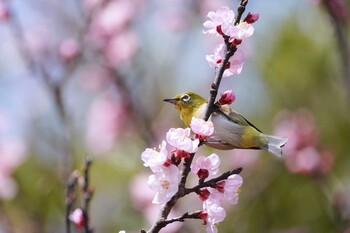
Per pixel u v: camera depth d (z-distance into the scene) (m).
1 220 10.23
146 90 12.23
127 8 12.63
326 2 9.37
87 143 12.02
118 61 12.27
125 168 11.73
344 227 10.12
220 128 5.79
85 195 6.41
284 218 11.24
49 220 10.48
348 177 11.41
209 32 4.84
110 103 12.12
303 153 10.92
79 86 12.62
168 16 12.95
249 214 11.12
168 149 4.98
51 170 10.80
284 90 11.77
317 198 11.15
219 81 4.86
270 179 11.40
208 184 4.66
